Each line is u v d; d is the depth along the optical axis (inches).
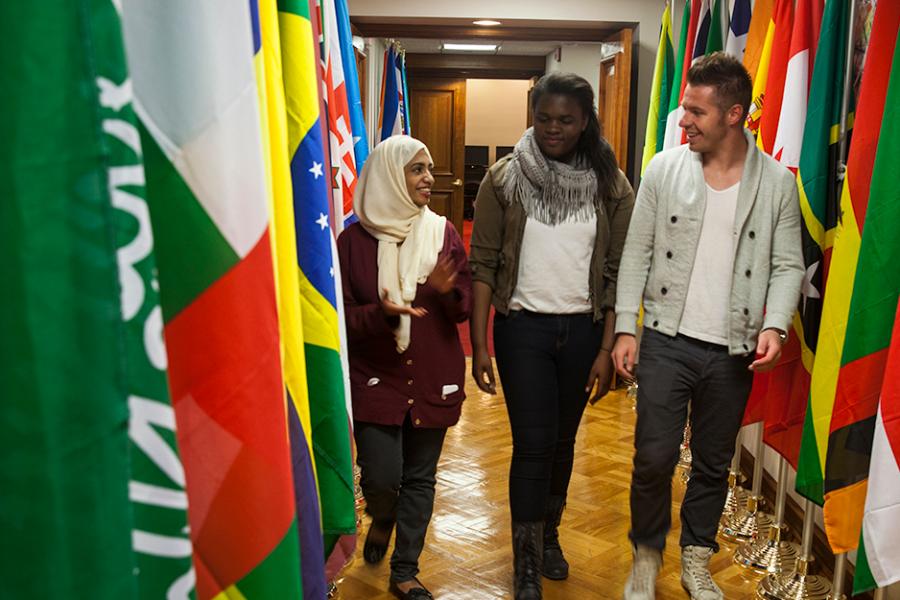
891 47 85.8
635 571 98.2
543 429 96.1
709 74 89.9
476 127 725.9
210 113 34.7
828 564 109.9
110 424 26.3
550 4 243.0
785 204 92.7
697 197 93.0
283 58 50.4
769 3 134.1
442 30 269.4
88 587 25.9
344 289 92.5
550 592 104.3
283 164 43.9
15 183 24.8
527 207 95.9
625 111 234.4
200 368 35.2
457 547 117.6
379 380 91.6
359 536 119.5
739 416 96.0
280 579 36.9
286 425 37.4
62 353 25.5
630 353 94.2
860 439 82.3
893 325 79.8
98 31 26.6
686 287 94.0
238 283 35.4
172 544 29.1
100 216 26.2
